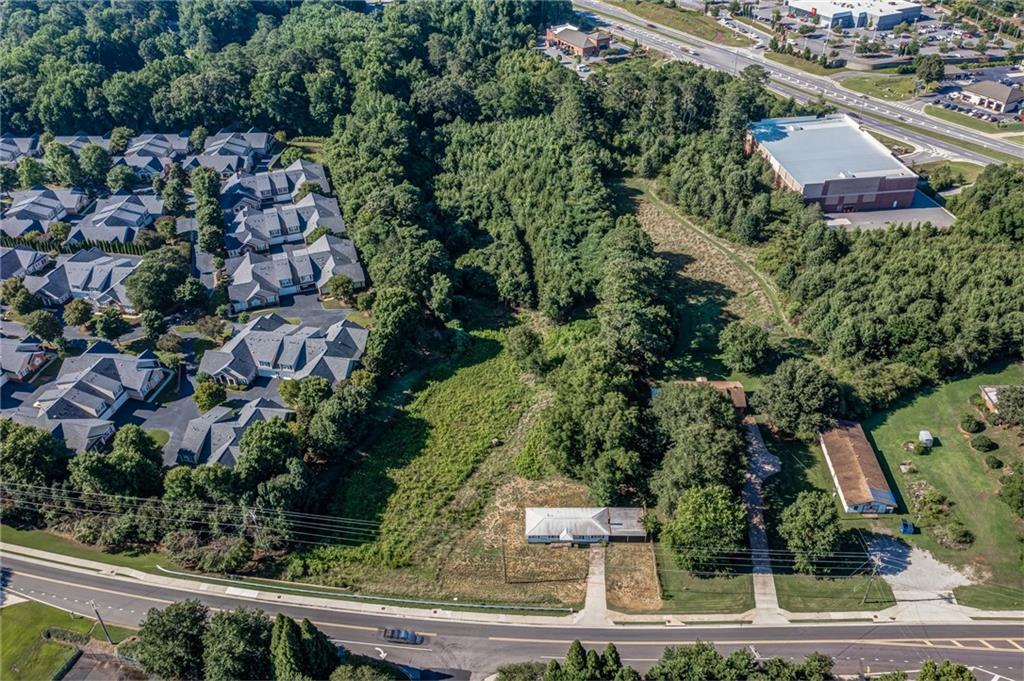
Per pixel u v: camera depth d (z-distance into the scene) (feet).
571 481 327.06
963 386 360.28
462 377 395.96
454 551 296.71
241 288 437.17
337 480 331.36
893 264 400.67
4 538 292.40
